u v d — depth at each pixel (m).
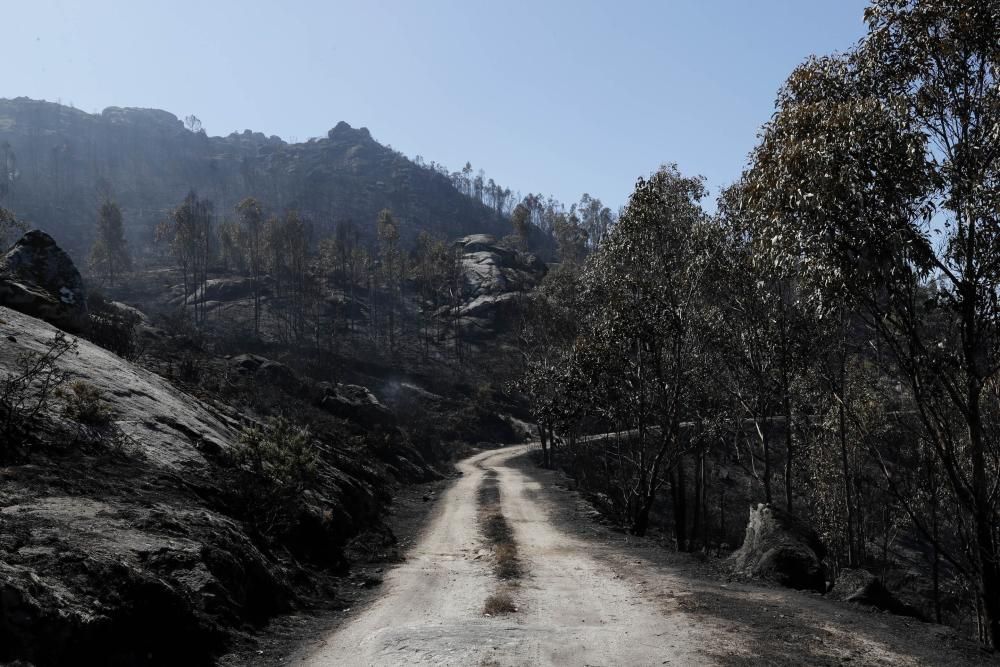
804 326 26.08
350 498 25.05
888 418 29.73
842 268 11.95
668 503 53.75
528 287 140.12
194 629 8.98
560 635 10.59
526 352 66.12
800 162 12.30
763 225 14.45
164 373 31.62
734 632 10.78
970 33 12.14
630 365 29.69
